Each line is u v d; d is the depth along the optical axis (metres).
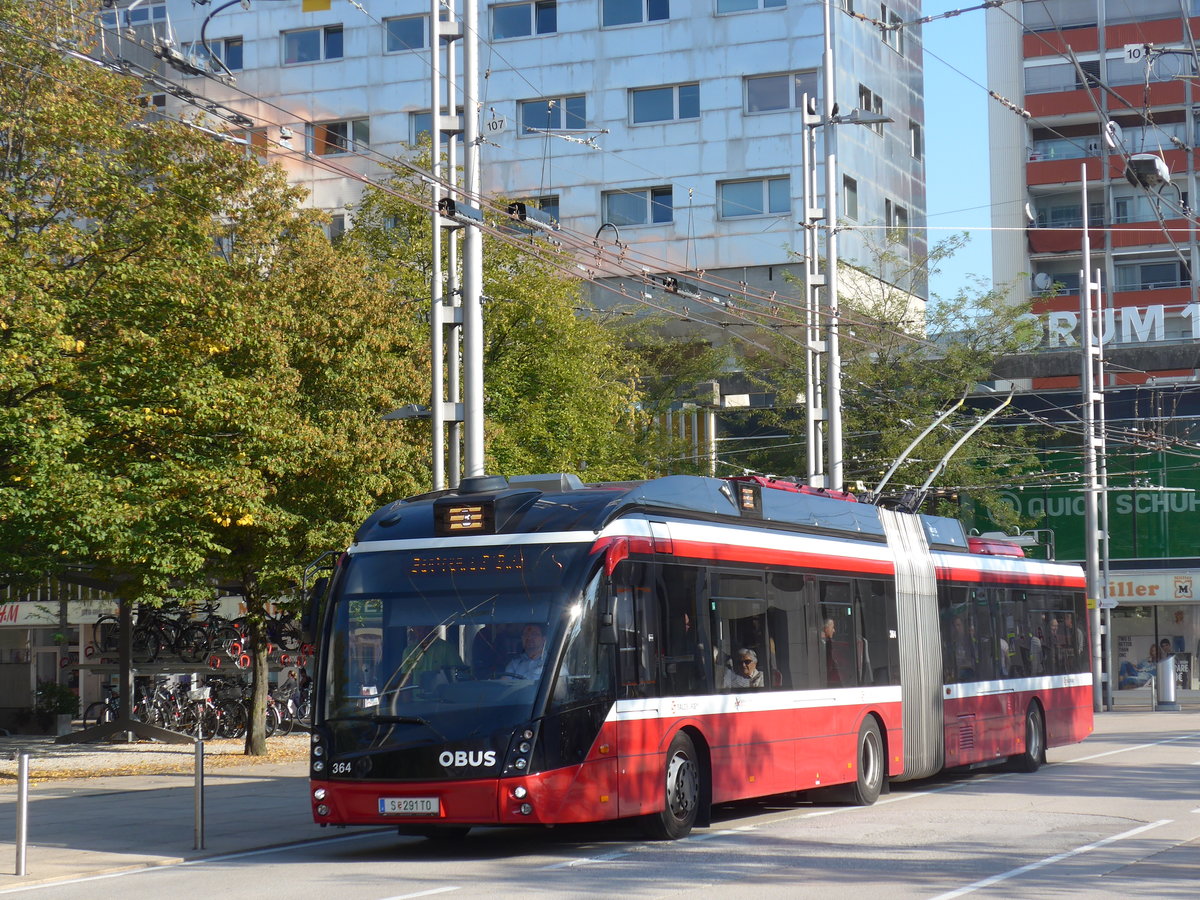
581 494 14.36
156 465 22.31
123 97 23.69
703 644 15.12
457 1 57.62
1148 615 52.38
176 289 22.17
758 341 50.09
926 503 31.73
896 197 60.09
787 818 16.66
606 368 38.38
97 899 11.41
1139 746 29.28
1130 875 11.94
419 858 13.72
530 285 33.59
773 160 54.66
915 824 15.82
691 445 44.41
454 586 13.70
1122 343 53.22
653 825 14.38
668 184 55.59
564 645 13.29
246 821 17.33
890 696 19.31
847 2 56.94
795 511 17.88
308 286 25.91
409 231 34.16
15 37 22.23
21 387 21.14
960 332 45.94
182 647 35.06
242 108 58.69
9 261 20.94
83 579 30.17
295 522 25.22
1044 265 72.62
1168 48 29.45
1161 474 51.06
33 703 37.09
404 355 28.16
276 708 34.91
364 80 58.41
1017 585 24.59
